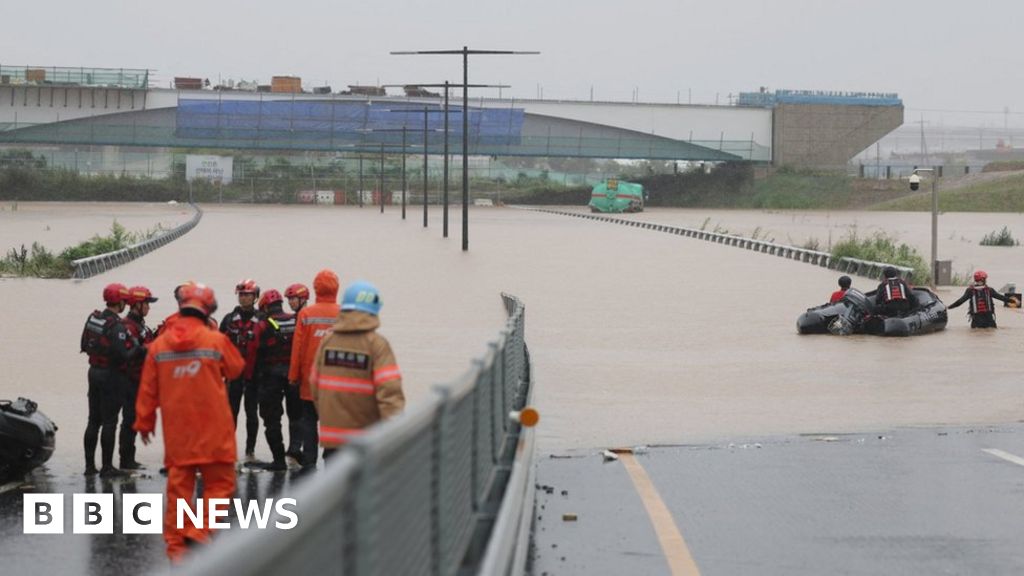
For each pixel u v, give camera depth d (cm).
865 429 3722
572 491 2792
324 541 859
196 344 2100
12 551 2311
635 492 2772
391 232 17100
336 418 2036
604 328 6712
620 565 2148
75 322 6644
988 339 6303
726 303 8181
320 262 11062
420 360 5219
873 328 6488
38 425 2955
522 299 8225
